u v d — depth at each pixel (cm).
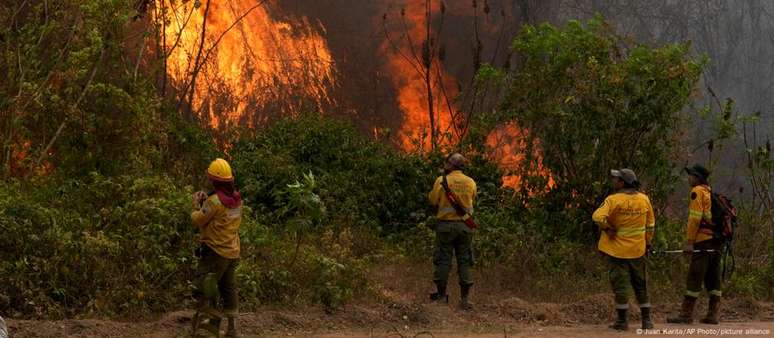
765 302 1262
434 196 1088
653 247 1335
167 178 1112
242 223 1122
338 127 1590
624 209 984
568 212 1413
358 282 1068
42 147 1145
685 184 1728
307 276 1048
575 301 1159
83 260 916
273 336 885
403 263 1295
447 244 1083
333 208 1396
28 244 905
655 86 1383
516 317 1046
